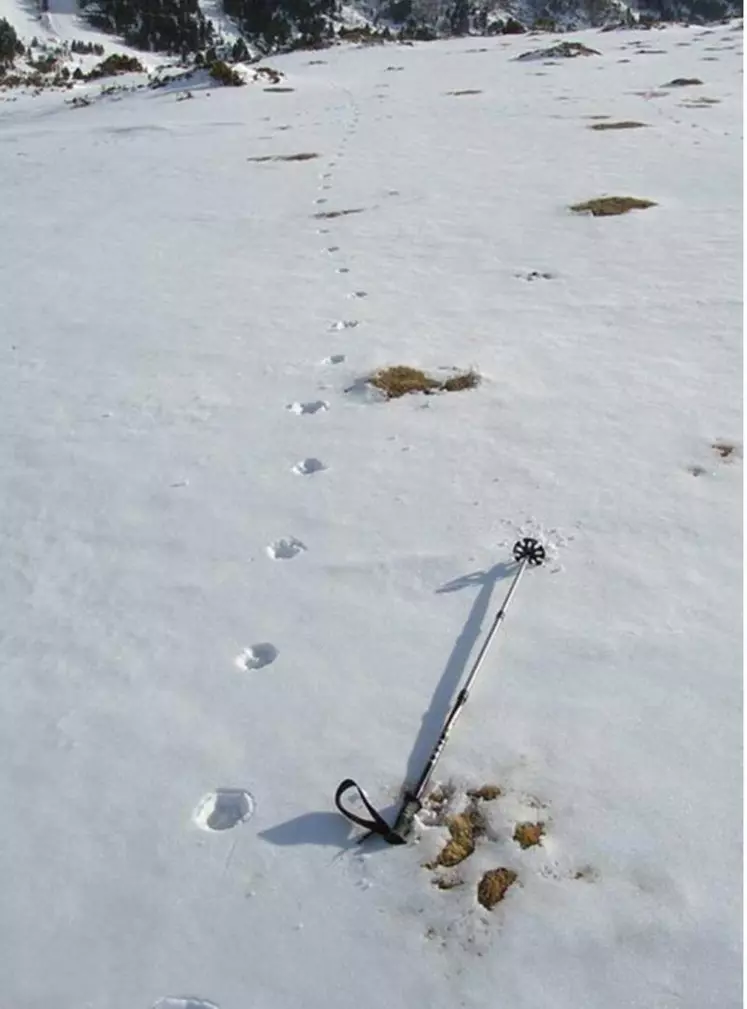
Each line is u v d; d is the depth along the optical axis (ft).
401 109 81.46
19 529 20.48
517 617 15.83
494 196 46.09
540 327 28.58
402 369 26.08
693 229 37.29
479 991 10.10
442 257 36.88
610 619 15.57
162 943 11.04
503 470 20.54
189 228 45.62
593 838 11.69
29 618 17.43
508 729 13.48
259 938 10.96
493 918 10.85
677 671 14.28
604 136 59.52
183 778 13.39
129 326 32.42
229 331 30.81
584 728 13.38
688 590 16.12
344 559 18.01
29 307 35.76
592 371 25.05
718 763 12.59
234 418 24.54
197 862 12.04
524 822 12.01
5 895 11.89
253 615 16.75
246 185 54.65
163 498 20.98
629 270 33.12
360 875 11.58
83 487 21.90
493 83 94.63
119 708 14.88
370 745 13.51
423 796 12.51
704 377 24.06
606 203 42.32
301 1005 10.16
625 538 17.70
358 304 32.19
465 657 15.05
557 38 141.38
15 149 78.95
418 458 21.44
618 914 10.73
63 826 12.83
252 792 13.00
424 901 11.14
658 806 12.03
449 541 18.17
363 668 15.07
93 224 48.62
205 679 15.31
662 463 20.16
